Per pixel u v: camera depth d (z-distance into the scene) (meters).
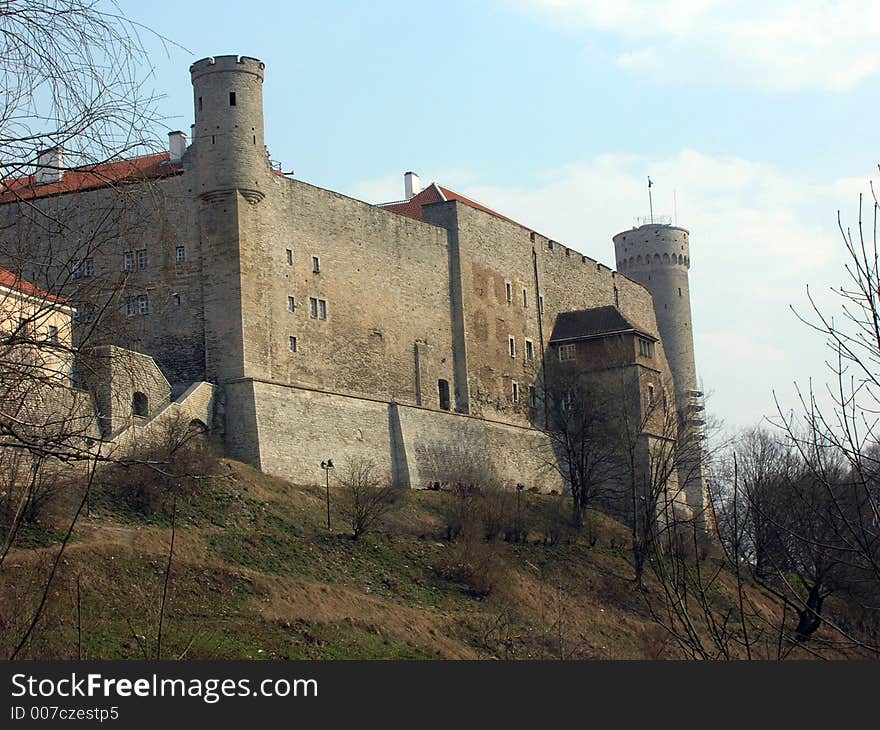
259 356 69.75
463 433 84.81
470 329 88.56
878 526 20.17
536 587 65.06
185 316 69.88
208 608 47.81
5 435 17.59
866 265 18.92
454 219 89.00
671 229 119.12
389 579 59.44
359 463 74.69
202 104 70.88
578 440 87.69
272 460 67.94
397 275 82.75
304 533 61.22
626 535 81.12
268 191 72.00
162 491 55.59
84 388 19.41
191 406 65.19
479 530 67.75
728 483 76.56
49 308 18.88
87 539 49.19
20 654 24.61
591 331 96.44
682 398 115.62
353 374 77.31
